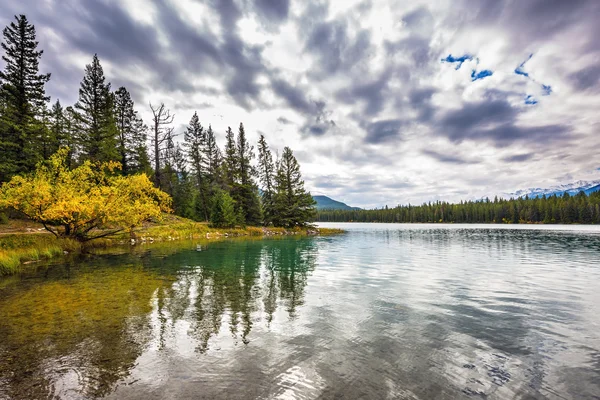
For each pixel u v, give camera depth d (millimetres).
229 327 7898
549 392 4980
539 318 8703
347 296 11156
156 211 26812
